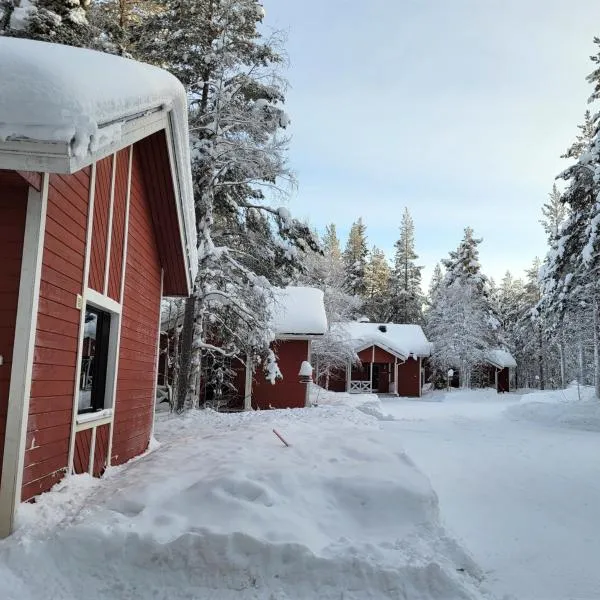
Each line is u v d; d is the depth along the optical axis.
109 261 6.79
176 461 6.62
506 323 55.25
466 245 46.00
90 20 15.53
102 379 7.17
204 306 15.87
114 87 4.64
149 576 4.01
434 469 9.47
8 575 3.81
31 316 4.53
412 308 51.78
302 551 4.16
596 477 8.95
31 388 4.64
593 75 20.48
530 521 6.45
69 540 4.12
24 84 3.90
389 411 23.58
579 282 21.41
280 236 17.25
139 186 8.31
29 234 4.58
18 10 12.36
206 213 15.43
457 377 43.66
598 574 4.84
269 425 10.02
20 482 4.46
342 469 6.11
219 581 4.02
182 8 15.38
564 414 18.28
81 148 3.88
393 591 3.99
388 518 5.16
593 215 19.03
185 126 7.73
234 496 5.10
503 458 10.73
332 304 30.58
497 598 4.24
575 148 24.69
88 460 6.37
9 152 3.86
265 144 15.19
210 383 19.20
